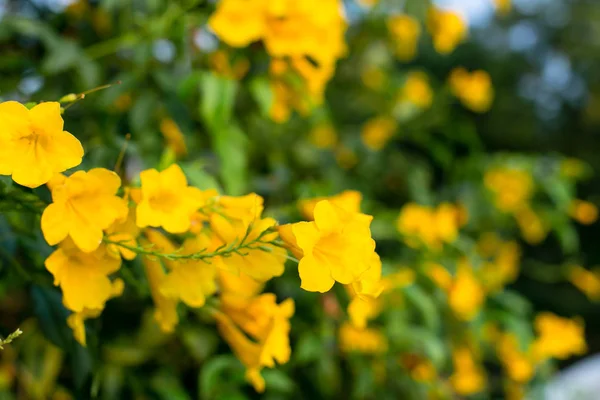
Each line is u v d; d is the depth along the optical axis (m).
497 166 1.67
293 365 1.14
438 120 1.73
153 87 1.00
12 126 0.63
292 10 0.90
